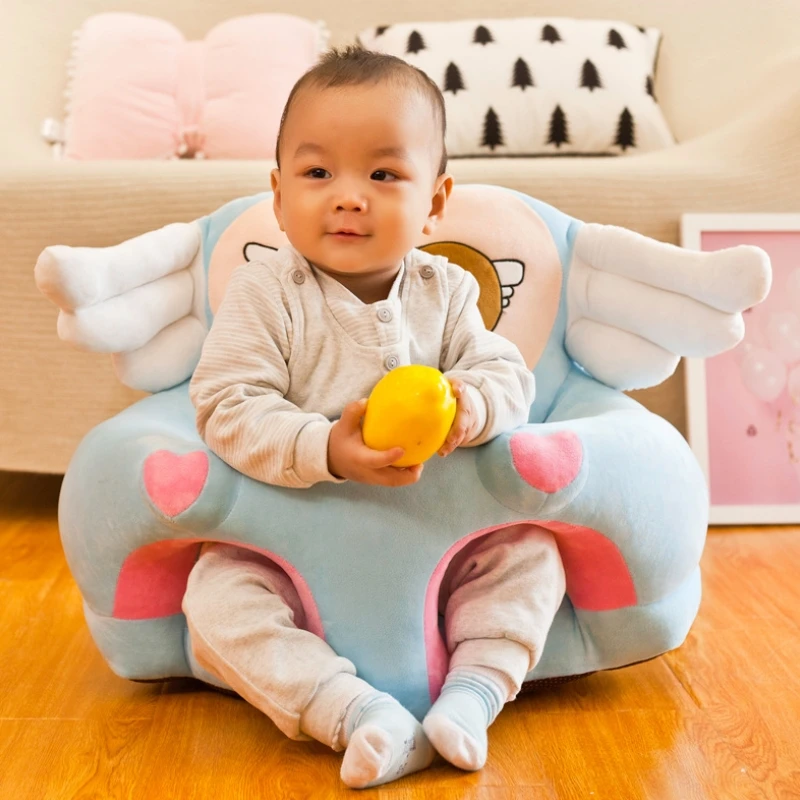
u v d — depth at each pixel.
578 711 0.84
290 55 1.82
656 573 0.85
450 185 0.93
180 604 0.86
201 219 1.12
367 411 0.72
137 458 0.81
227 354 0.83
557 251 1.10
